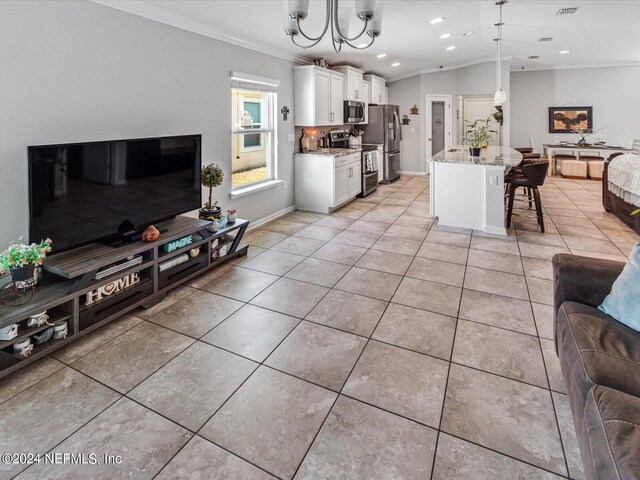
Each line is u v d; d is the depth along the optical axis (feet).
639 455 2.88
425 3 12.42
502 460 4.88
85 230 8.03
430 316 8.61
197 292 9.87
